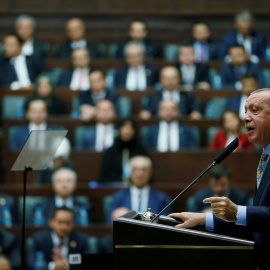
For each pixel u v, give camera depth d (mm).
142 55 19156
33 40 20672
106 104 15859
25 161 6172
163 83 17406
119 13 23766
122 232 5117
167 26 23578
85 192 12992
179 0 23891
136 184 12773
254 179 14055
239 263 4969
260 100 5738
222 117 15766
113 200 12781
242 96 17109
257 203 5727
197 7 23938
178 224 5742
